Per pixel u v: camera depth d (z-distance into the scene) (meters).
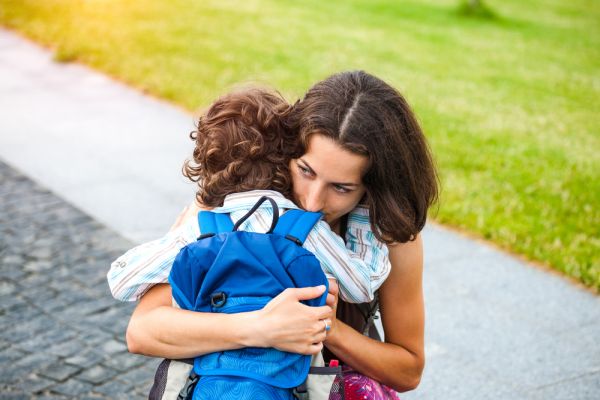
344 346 1.74
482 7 15.02
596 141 7.45
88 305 3.81
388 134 1.58
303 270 1.54
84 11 11.65
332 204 1.65
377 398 1.82
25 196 5.22
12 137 6.46
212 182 1.70
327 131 1.55
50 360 3.32
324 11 13.58
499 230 4.88
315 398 1.54
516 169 6.27
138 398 3.09
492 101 8.80
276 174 1.68
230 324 1.51
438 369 3.44
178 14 11.93
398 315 1.84
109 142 6.44
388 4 15.08
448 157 6.45
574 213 5.33
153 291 1.68
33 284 4.00
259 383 1.50
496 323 3.85
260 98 1.75
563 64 11.35
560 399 3.23
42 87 7.99
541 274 4.39
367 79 1.65
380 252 1.73
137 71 8.47
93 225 4.80
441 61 10.73
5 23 10.65
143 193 5.39
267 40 10.63
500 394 3.27
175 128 6.87
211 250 1.55
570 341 3.70
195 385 1.55
